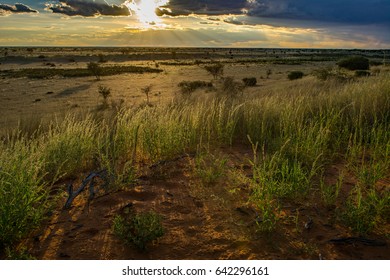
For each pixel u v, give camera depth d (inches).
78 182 169.8
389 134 190.2
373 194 122.5
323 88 420.2
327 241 112.3
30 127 350.3
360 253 106.3
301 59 4256.9
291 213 130.0
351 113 237.9
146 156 199.5
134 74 2475.4
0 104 1288.1
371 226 115.5
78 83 1951.3
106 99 1293.1
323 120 216.5
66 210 138.2
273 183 130.0
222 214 131.0
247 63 3577.8
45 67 3218.5
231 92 528.1
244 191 150.0
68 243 114.7
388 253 106.1
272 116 243.9
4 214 112.1
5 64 3535.9
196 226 123.1
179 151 203.0
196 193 149.7
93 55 4992.6
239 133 245.0
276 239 114.0
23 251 108.0
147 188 156.7
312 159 170.1
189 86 1261.1
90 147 194.4
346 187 150.8
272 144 203.3
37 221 121.4
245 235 116.6
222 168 165.2
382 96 250.2
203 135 236.1
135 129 203.8
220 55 5684.1
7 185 123.1
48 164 169.2
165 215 131.3
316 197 142.3
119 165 186.9
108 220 129.1
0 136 304.0
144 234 109.1
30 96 1496.1
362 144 204.7
